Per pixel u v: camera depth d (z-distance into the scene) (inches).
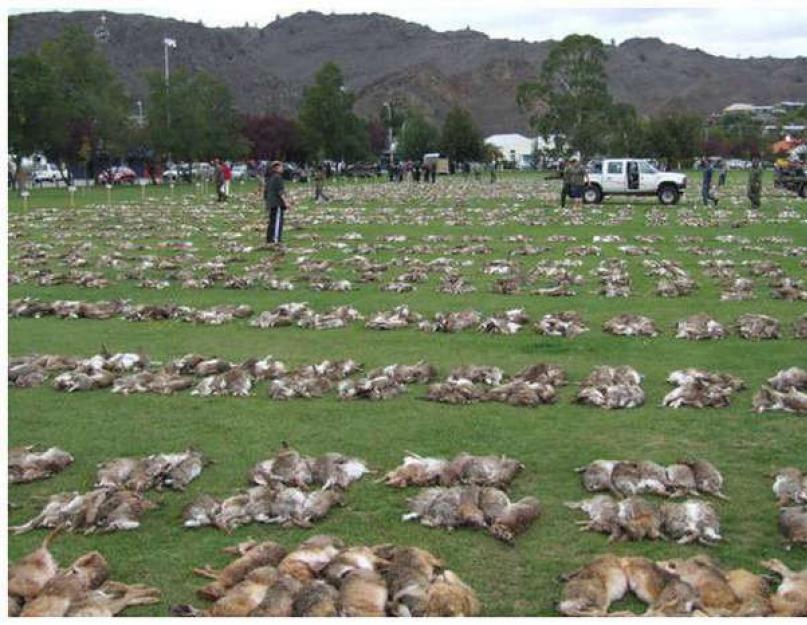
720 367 536.1
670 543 310.0
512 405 463.8
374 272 910.4
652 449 398.3
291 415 452.1
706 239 1215.6
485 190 2645.2
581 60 4820.4
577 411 454.3
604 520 319.6
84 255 1074.1
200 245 1193.4
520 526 318.0
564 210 1772.9
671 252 1076.5
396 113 6225.4
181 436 423.5
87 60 3090.6
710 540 309.0
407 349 590.2
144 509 339.6
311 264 962.1
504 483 355.6
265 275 880.9
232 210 1797.5
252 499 335.3
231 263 1016.9
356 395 479.8
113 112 3125.0
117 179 3371.1
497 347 593.9
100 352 586.2
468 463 360.5
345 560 274.8
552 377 501.4
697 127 5004.9
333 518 332.5
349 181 3607.3
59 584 270.5
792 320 671.1
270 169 1157.7
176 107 3233.3
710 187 1956.2
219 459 394.6
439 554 303.0
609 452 394.9
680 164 4788.4
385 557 285.0
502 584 283.4
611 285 807.1
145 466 370.6
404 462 374.3
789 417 440.8
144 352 565.0
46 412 462.0
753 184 1790.1
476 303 751.7
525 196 2301.9
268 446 408.5
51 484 372.2
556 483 362.0
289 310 689.0
